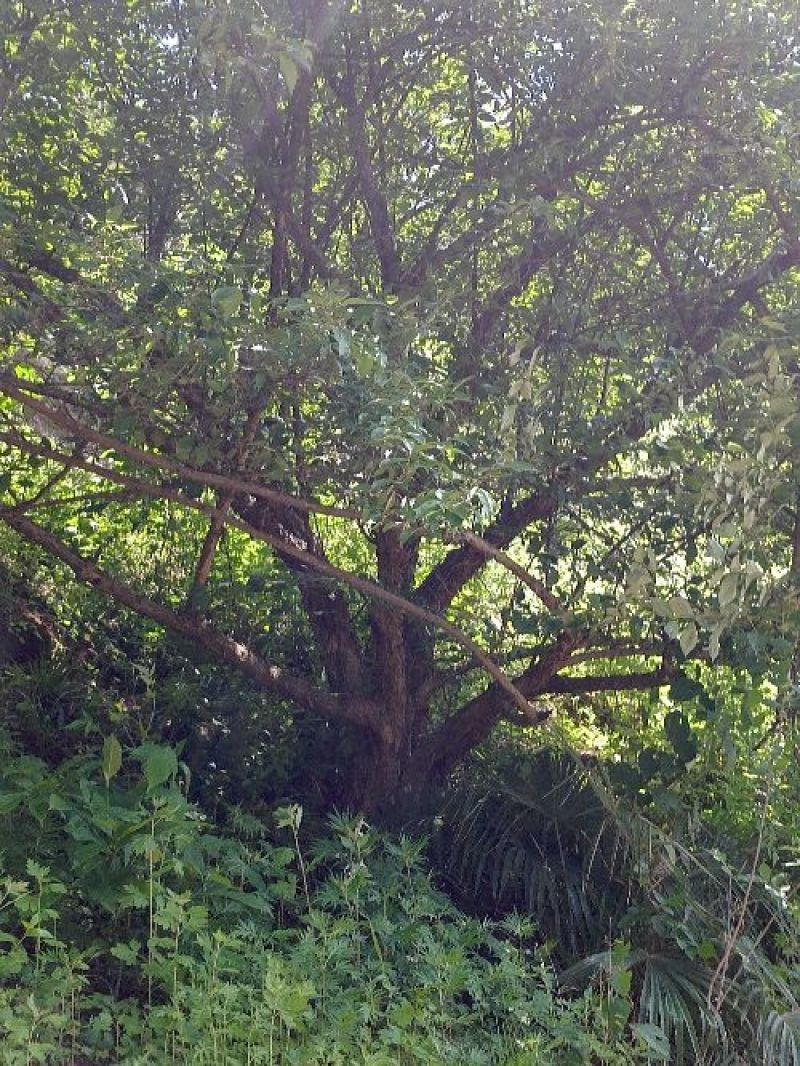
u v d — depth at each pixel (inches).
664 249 252.8
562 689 252.8
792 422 201.8
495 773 249.0
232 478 211.5
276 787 260.1
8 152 238.4
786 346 216.5
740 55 230.7
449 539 214.5
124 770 245.9
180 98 245.4
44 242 217.0
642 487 229.6
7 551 293.9
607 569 227.1
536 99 245.6
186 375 200.8
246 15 201.5
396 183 260.1
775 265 244.2
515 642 260.4
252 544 291.6
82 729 261.3
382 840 222.2
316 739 265.7
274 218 242.2
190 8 220.7
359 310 194.9
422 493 183.2
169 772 203.9
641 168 248.1
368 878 208.1
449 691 272.4
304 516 255.1
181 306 197.8
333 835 239.1
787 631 208.5
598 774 233.9
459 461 208.5
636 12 233.6
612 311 250.4
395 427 178.7
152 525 291.0
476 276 243.8
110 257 201.0
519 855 226.7
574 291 249.6
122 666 281.9
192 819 208.8
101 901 189.2
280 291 240.2
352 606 268.8
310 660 271.7
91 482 288.2
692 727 257.6
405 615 249.8
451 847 234.8
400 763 256.2
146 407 207.6
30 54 237.3
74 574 286.2
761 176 234.7
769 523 209.9
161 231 250.7
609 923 217.2
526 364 227.3
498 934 221.6
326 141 254.7
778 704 214.1
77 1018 181.5
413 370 201.2
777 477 201.5
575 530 239.1
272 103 237.3
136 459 219.1
